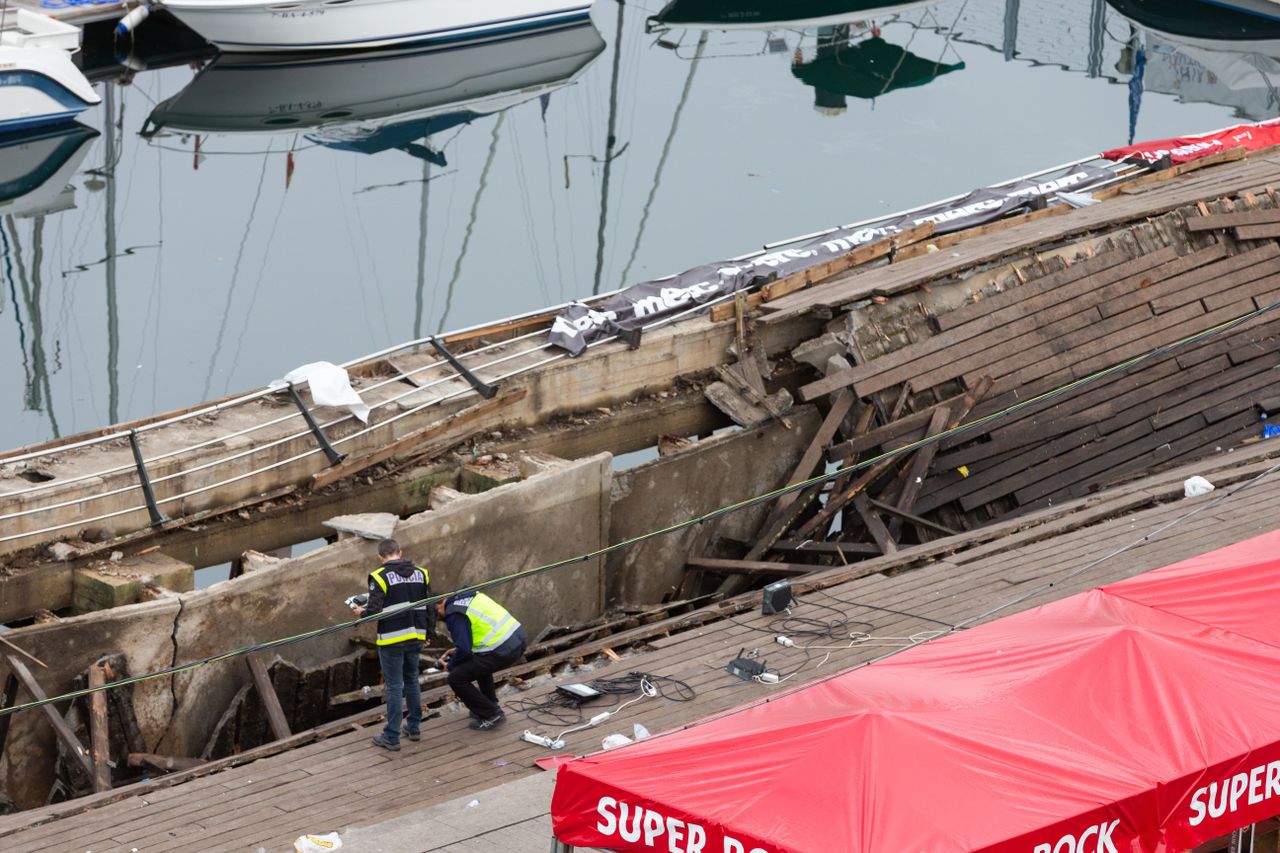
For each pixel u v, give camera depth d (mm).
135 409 99062
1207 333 70562
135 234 125000
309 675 68812
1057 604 44781
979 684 39062
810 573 77625
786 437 86375
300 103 155125
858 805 33406
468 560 73688
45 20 147500
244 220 128000
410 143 146250
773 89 160375
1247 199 96938
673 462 82250
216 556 72562
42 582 66688
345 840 46938
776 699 39406
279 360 104750
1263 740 36969
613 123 149250
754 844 32906
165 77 161000
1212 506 71625
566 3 169375
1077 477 85938
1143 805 34688
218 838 49875
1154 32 177250
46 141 143000
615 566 81188
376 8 159000
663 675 59562
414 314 112125
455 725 57156
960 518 84188
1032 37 177000
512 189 135375
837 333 86062
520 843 46688
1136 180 101625
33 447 72125
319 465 75438
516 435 81250
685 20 182250
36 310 111812
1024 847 33156
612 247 122188
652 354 85312
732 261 90750
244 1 154625
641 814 34531
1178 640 40625
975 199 97375
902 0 188500
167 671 56812
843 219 125062
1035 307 88625
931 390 85812
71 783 61938
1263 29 178625
